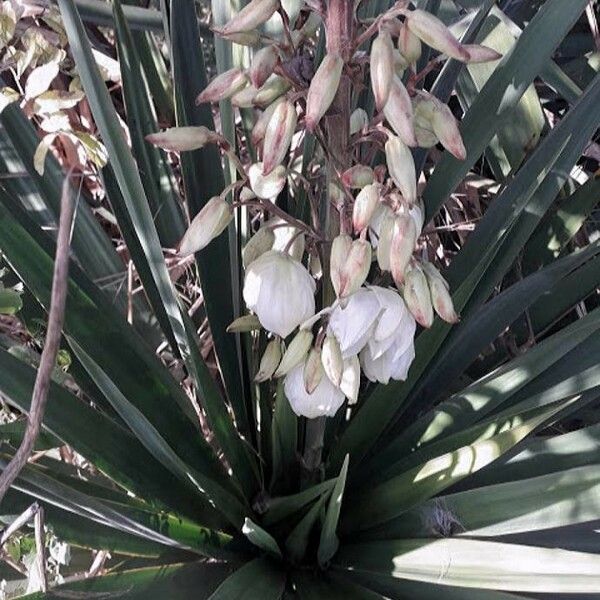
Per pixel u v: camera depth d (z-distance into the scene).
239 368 0.66
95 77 0.45
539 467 0.63
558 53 0.98
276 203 0.66
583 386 0.58
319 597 0.58
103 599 0.52
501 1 0.91
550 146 0.61
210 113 0.61
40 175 0.69
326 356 0.48
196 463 0.62
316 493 0.57
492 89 0.59
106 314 0.60
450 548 0.55
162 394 0.61
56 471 0.56
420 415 0.72
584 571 0.49
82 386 0.65
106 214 0.84
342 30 0.43
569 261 0.65
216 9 0.61
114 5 0.56
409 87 0.46
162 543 0.60
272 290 0.48
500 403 0.64
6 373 0.50
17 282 0.72
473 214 0.90
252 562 0.58
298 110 0.53
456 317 0.47
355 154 0.55
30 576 0.56
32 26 0.82
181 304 0.56
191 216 0.61
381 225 0.45
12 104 0.66
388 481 0.61
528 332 0.77
